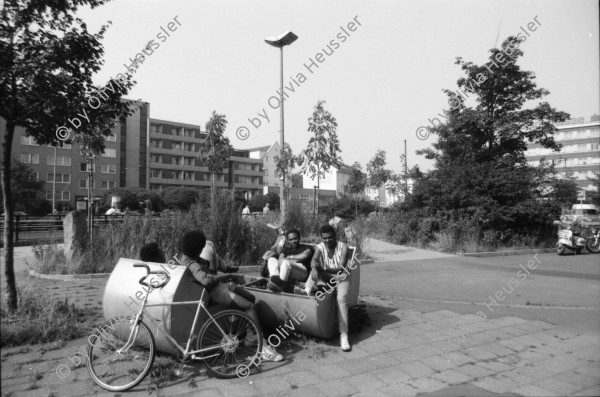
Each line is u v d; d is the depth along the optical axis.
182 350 4.19
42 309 5.52
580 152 89.69
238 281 4.95
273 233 12.03
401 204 21.17
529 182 18.16
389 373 4.32
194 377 4.11
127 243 10.43
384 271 11.60
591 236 18.69
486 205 17.39
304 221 15.46
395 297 8.13
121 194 54.47
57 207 65.56
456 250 16.50
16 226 15.19
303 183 87.38
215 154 30.00
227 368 4.24
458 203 18.34
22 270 9.84
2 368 4.17
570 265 13.38
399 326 6.06
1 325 4.92
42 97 5.27
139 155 80.81
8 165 5.48
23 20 5.20
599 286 9.47
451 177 18.59
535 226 18.83
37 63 5.09
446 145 20.06
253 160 99.06
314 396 3.77
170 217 11.31
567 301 7.90
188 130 89.75
